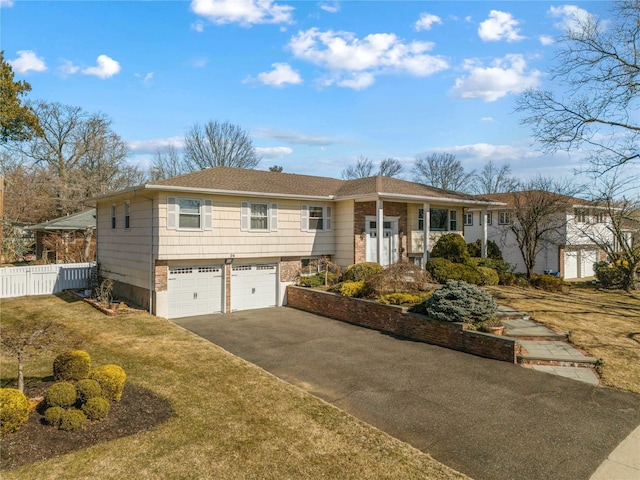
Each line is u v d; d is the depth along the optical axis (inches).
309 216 770.8
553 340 455.8
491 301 477.7
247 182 727.1
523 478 210.1
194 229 629.0
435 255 792.9
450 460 227.1
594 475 213.3
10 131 1261.1
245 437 239.8
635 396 321.4
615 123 612.7
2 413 210.8
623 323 519.8
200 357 403.5
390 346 469.4
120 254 727.7
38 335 272.8
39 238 1188.5
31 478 187.6
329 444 235.8
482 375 369.4
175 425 249.4
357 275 690.2
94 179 1517.0
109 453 212.7
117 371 268.1
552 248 1108.5
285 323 596.4
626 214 912.3
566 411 293.3
